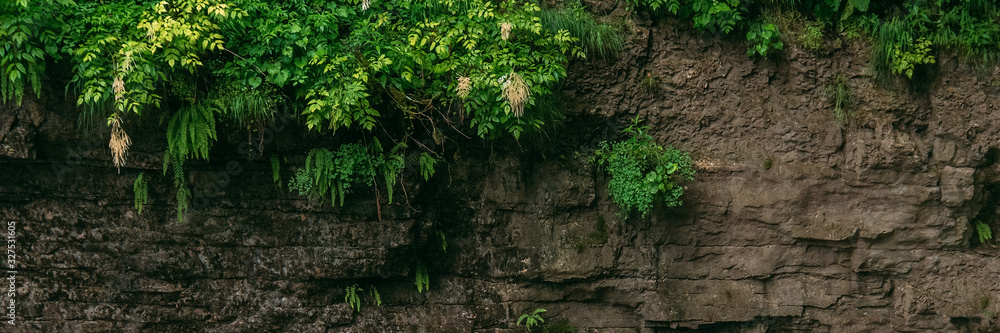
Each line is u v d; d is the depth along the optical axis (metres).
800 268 8.55
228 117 7.40
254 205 7.95
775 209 8.37
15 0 6.49
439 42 7.36
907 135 8.28
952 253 8.48
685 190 8.34
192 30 6.75
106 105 7.21
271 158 7.74
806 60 8.25
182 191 7.69
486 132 7.70
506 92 7.13
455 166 8.23
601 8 8.23
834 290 8.56
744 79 8.30
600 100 8.20
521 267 8.47
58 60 7.01
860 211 8.38
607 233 8.50
